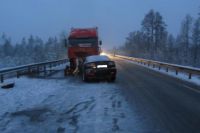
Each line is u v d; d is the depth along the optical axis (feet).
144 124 26.37
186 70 71.51
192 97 41.11
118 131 24.14
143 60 138.10
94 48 82.58
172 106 34.58
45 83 56.90
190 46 280.72
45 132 24.12
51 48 373.61
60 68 107.34
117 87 51.70
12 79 64.90
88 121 27.37
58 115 30.01
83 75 61.00
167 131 24.31
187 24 294.05
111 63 60.34
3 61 181.68
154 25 277.64
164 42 295.28
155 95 42.73
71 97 40.83
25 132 24.22
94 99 39.11
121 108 33.17
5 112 31.63
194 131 24.36
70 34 83.61
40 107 34.06
